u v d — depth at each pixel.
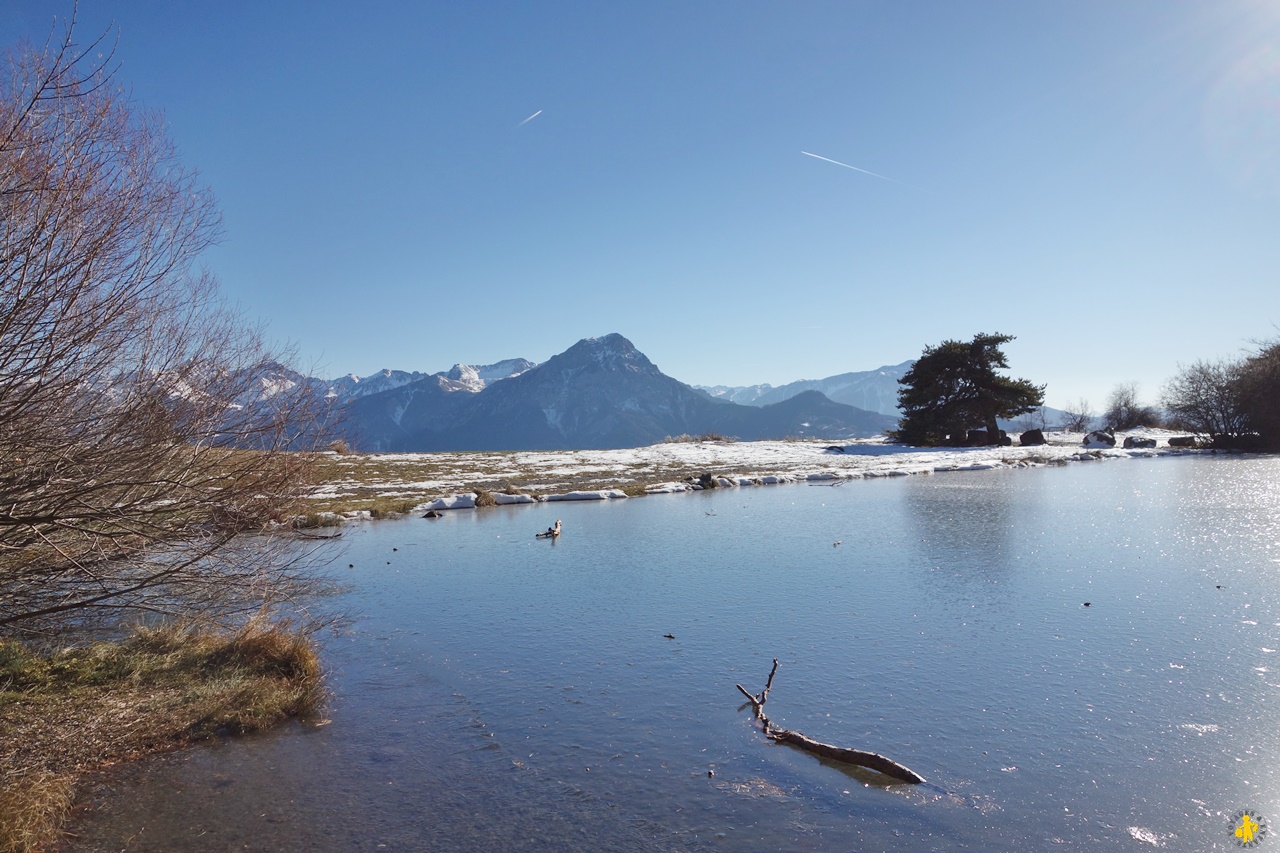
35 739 7.20
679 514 26.09
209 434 7.71
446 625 12.01
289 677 9.24
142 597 8.36
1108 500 27.58
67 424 6.68
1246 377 55.16
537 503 30.17
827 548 18.59
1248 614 11.67
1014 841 5.57
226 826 5.92
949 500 28.73
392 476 39.72
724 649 10.48
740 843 5.59
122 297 6.75
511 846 5.60
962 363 64.25
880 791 6.39
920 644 10.50
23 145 5.85
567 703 8.57
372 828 5.89
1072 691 8.60
